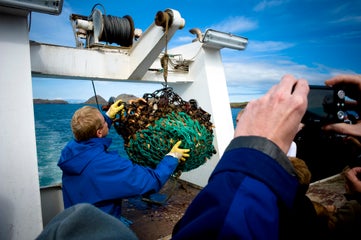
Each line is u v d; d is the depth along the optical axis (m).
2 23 2.30
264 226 0.43
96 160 1.87
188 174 4.94
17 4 2.10
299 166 0.99
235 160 0.49
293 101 0.50
